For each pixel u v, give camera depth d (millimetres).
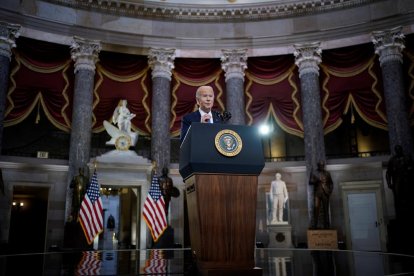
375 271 3895
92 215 10844
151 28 17922
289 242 15578
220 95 18312
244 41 18094
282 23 18062
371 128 19078
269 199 16750
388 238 14016
